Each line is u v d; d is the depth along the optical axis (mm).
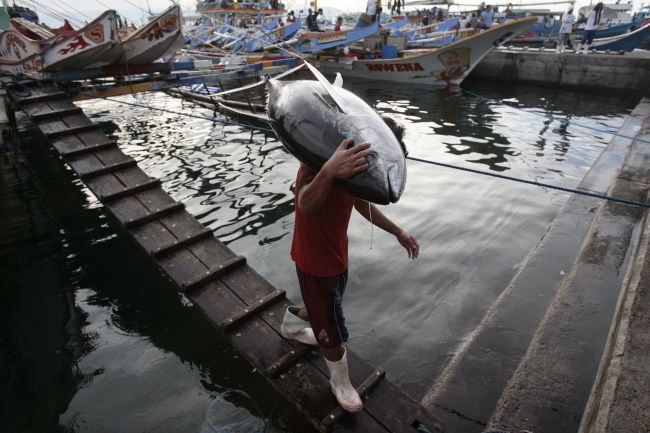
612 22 31875
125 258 5254
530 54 17672
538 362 2963
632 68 15203
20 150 9695
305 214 1924
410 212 6227
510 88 17938
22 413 3168
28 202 6988
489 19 21766
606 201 5562
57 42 8070
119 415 3111
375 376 2785
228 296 3576
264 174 7887
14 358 3713
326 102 1981
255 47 18797
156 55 9320
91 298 4512
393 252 5184
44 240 5734
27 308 4383
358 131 1838
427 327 3947
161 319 4164
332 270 2258
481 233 5641
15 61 8820
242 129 10969
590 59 16141
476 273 4766
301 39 18406
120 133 10953
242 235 5727
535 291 4004
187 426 2998
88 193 7273
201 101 12734
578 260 4211
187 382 3391
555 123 11547
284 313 3400
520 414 2598
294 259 2377
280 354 3016
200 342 3840
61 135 5984
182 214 4680
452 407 2838
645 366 2451
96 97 9320
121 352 3736
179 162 8633
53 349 3805
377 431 2506
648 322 2811
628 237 4605
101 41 8086
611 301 3561
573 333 3213
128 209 4691
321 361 2961
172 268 3883
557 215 5586
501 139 9938
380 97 15117
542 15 29078
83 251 5441
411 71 17000
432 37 23781
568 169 7969
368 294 4438
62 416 3125
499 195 6801
